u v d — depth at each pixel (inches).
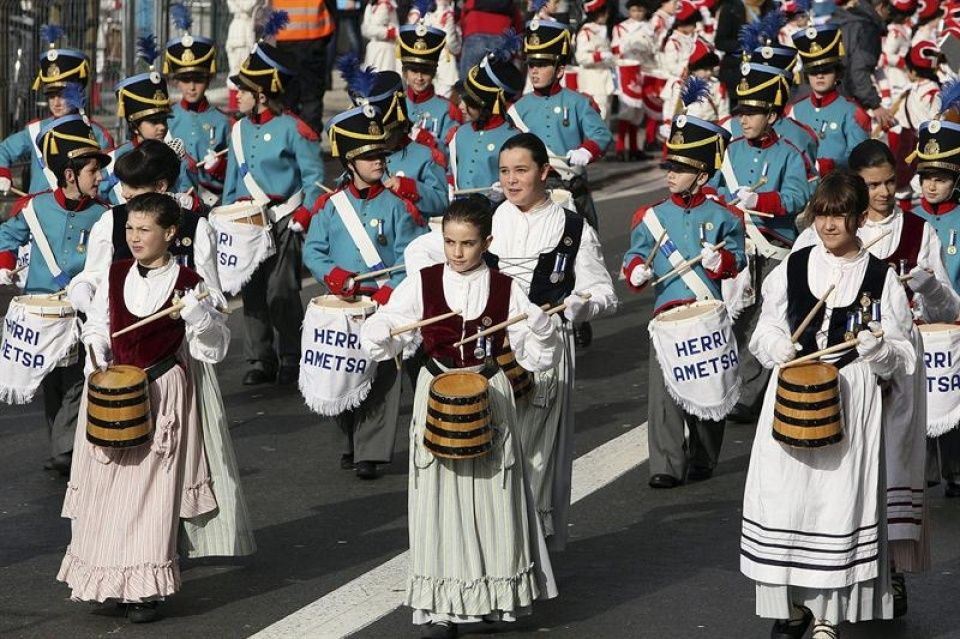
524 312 652.7
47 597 708.7
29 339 848.9
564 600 706.2
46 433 967.0
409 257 715.4
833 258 641.0
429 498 642.2
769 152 1016.2
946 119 874.8
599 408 1022.4
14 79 1445.6
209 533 699.4
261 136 1072.2
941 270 756.6
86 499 675.4
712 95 1689.2
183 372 685.3
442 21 1863.9
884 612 637.3
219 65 1914.4
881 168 749.9
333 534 794.2
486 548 642.8
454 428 626.5
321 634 666.2
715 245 870.4
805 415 608.1
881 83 1934.1
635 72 1987.0
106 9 1536.7
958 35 1475.1
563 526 713.0
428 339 655.8
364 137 890.7
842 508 618.8
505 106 1103.6
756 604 641.6
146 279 683.4
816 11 1720.0
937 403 809.5
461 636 664.4
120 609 692.1
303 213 1015.6
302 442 953.5
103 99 1542.8
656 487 866.1
